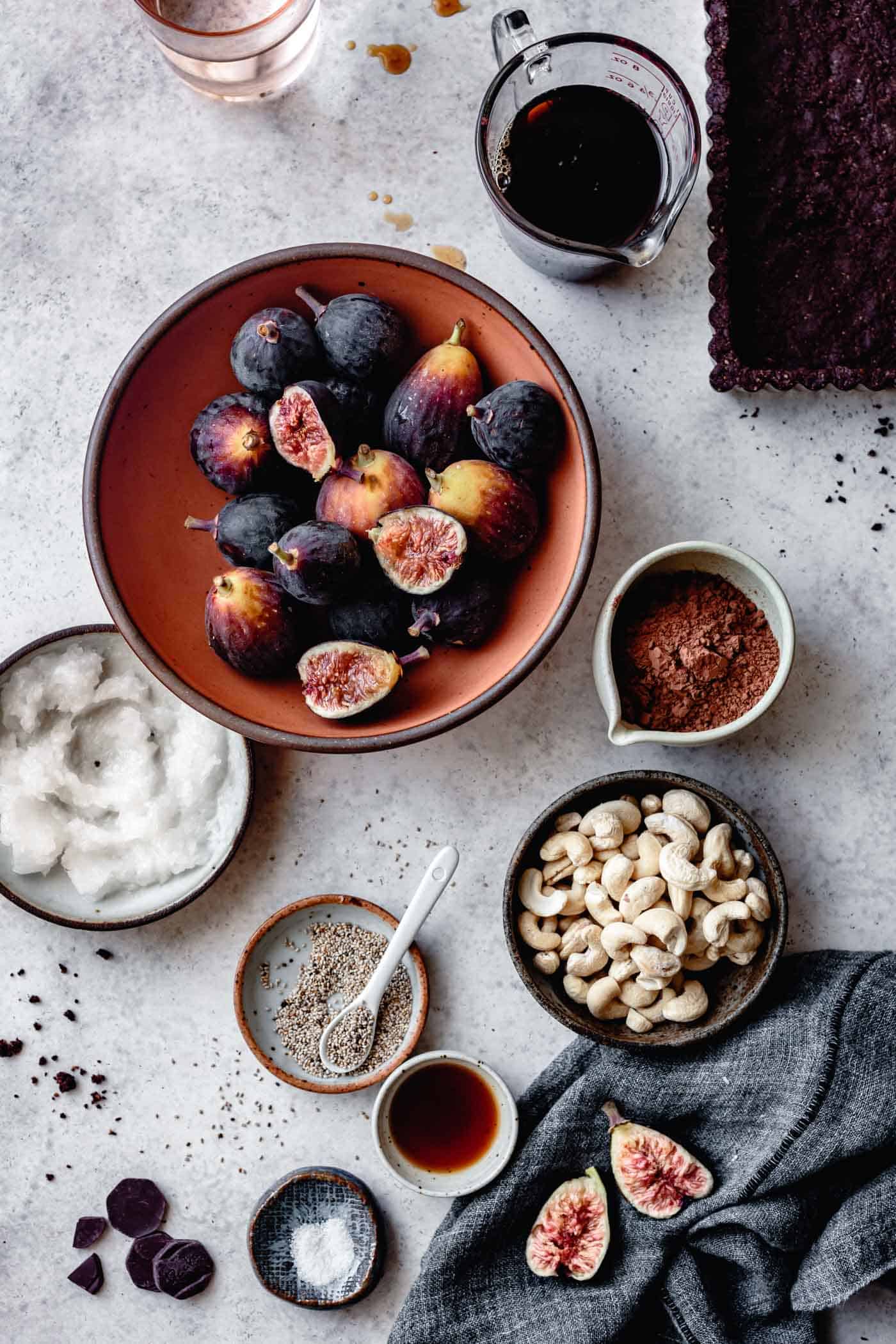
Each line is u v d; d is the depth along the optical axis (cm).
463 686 81
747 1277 85
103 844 85
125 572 80
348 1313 87
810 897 87
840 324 84
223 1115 88
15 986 88
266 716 80
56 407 87
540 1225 85
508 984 87
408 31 86
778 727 87
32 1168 88
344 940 87
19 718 85
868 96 84
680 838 82
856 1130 82
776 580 83
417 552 78
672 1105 85
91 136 87
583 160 81
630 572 80
